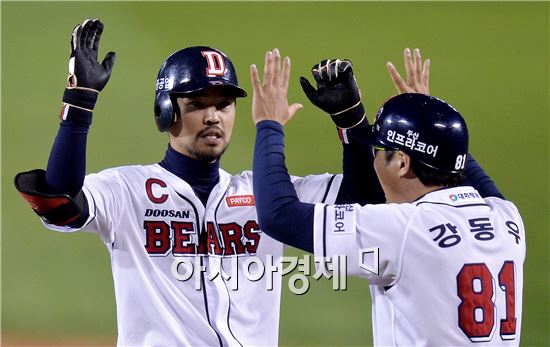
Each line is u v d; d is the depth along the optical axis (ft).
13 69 211.61
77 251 148.46
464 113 190.60
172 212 59.06
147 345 57.06
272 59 56.24
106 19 234.38
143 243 58.03
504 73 208.54
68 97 52.80
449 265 50.42
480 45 223.92
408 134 52.39
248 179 62.85
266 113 56.08
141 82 204.03
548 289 130.62
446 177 53.01
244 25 234.79
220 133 59.31
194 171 60.18
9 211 160.35
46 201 52.06
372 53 218.38
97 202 55.62
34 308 129.18
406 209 52.01
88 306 130.82
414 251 50.67
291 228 52.65
